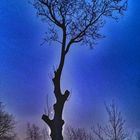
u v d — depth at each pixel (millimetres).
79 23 16328
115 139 18188
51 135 14188
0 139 35094
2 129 35344
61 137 14141
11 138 35094
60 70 15055
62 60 15312
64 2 16016
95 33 16719
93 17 16625
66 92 14734
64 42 15727
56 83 14859
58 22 15883
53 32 16750
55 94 14719
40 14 16469
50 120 14312
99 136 18375
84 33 16250
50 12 15930
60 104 14523
